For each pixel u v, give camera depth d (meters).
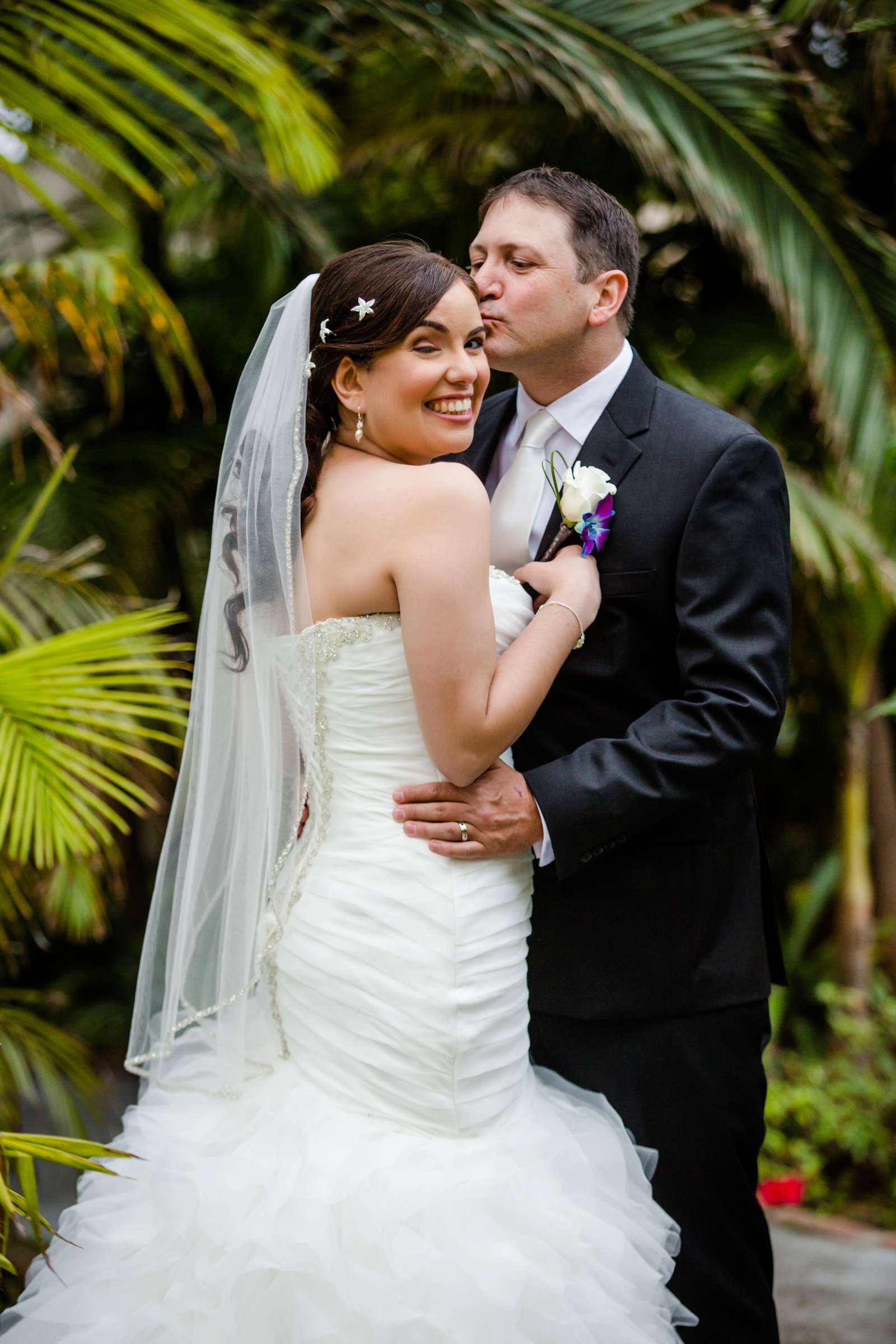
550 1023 2.09
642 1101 2.03
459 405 1.78
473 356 1.80
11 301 2.87
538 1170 1.75
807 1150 3.92
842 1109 3.96
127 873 4.67
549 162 4.04
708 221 3.76
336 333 1.78
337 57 3.57
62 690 2.40
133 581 3.83
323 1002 1.77
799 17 3.30
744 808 2.14
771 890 2.25
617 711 2.04
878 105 3.41
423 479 1.73
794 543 3.40
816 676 4.41
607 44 3.23
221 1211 1.66
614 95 3.18
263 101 2.85
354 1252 1.60
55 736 2.84
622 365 2.12
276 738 1.84
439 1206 1.64
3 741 2.30
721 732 1.90
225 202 4.29
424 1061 1.73
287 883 1.84
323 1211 1.62
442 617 1.68
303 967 1.79
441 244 4.33
